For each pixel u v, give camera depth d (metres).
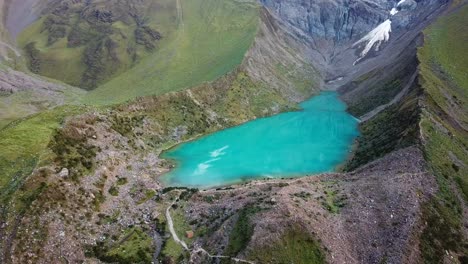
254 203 76.94
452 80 140.75
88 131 100.00
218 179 101.38
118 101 138.75
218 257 67.31
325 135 137.25
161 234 76.12
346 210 76.94
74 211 75.62
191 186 96.81
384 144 108.00
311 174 105.19
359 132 138.62
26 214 69.06
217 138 132.38
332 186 86.44
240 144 127.38
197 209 81.44
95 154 93.44
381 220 74.75
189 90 147.62
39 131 90.31
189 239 73.75
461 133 110.56
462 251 73.38
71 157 87.25
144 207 84.38
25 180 74.94
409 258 68.31
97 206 80.25
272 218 70.75
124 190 88.94
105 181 88.00
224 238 70.75
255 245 66.38
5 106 149.50
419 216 75.00
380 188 81.56
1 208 70.00
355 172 94.25
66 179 80.44
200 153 118.88
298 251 67.12
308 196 79.81
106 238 73.94
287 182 90.44
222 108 150.75
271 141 131.00
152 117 128.50
